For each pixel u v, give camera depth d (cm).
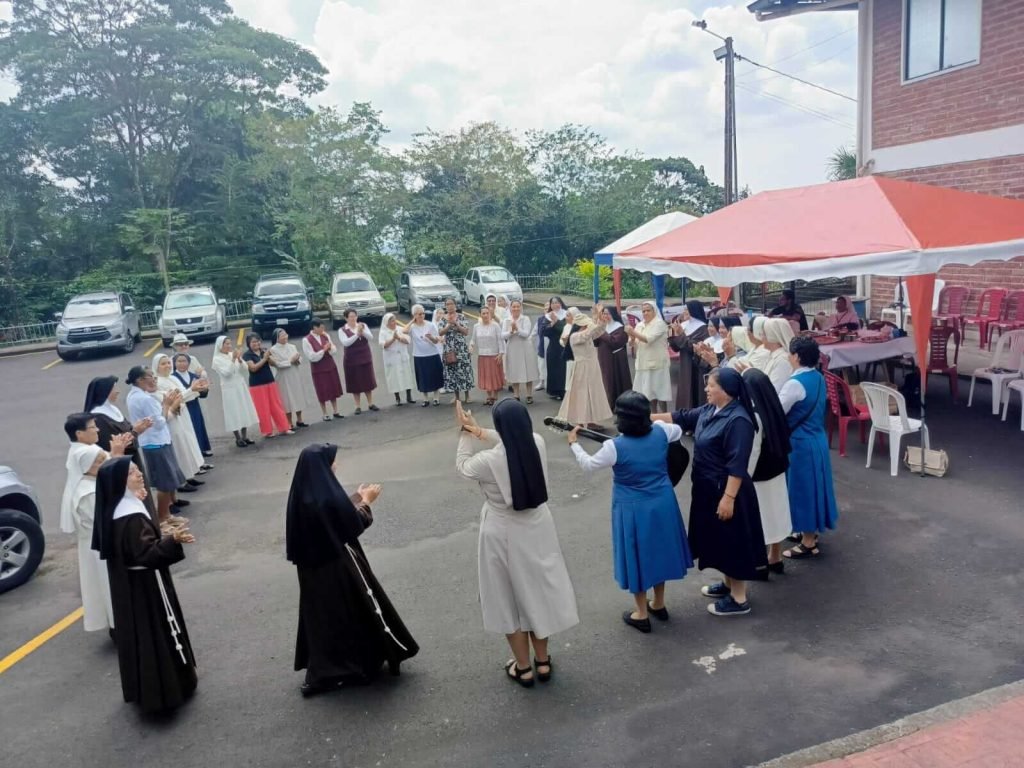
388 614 453
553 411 1131
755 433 501
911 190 944
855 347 916
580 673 452
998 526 614
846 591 530
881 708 402
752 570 486
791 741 380
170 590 444
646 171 3425
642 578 476
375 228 3073
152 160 3175
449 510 756
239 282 3186
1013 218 877
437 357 1238
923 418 743
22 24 2914
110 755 407
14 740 427
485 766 376
